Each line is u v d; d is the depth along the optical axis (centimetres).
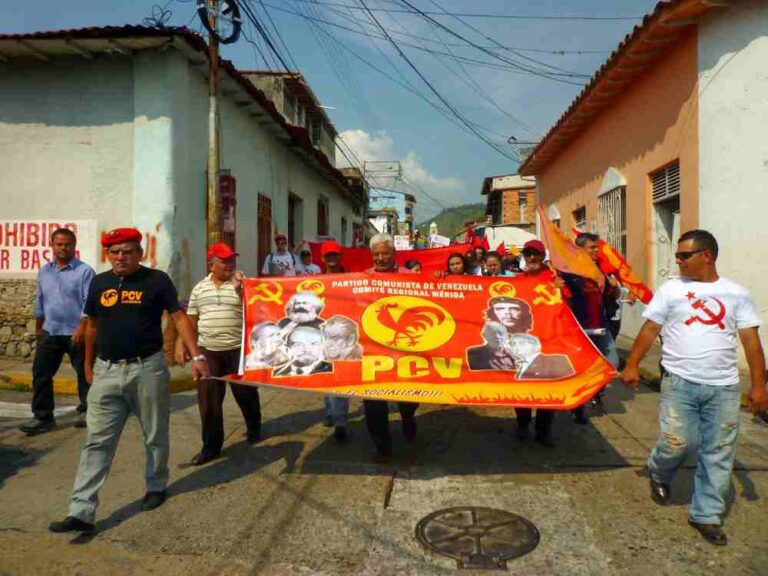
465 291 512
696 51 808
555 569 334
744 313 370
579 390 454
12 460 511
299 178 1627
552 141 1457
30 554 352
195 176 962
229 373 514
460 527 383
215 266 510
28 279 922
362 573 331
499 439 559
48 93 912
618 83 1043
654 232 985
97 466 385
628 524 386
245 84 1042
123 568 337
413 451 528
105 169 907
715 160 774
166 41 850
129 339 394
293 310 496
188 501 425
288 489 445
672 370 383
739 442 541
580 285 584
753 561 341
